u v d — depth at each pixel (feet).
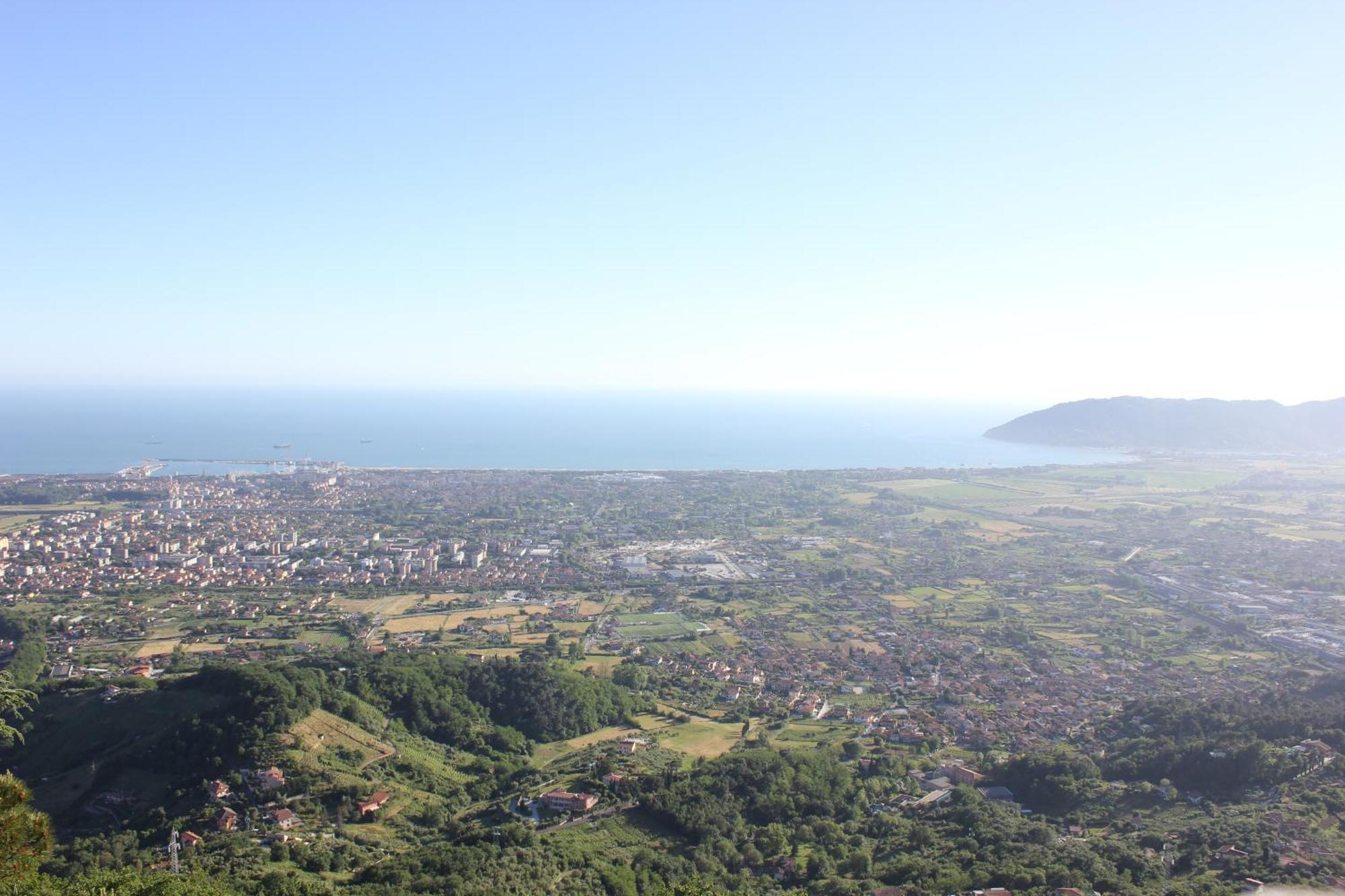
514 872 339.57
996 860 348.79
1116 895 302.66
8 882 201.36
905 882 338.95
